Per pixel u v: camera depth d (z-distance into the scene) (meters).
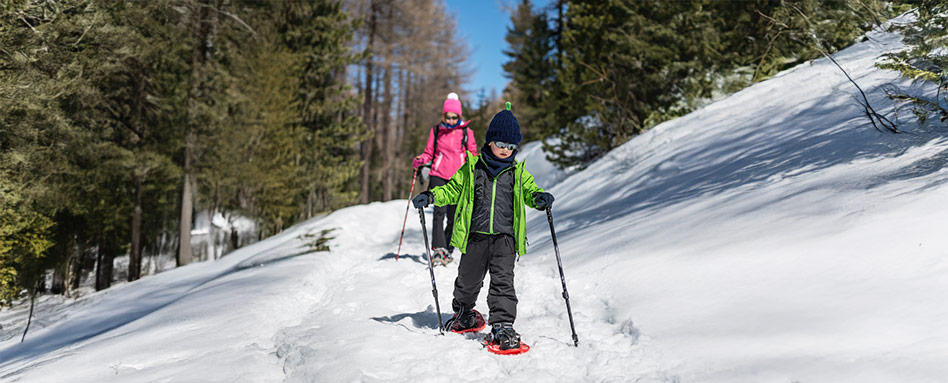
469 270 3.53
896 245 2.99
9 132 9.62
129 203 17.58
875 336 2.37
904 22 5.54
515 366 2.98
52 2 9.62
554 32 23.47
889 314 2.49
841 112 6.63
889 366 2.16
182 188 18.80
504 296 3.37
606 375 2.69
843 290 2.78
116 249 19.34
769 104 9.03
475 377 2.89
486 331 3.69
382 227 11.36
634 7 12.94
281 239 11.75
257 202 20.47
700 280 3.39
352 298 4.93
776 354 2.43
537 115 25.72
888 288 2.69
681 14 12.38
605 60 13.91
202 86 18.05
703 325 2.88
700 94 12.15
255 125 19.30
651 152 9.84
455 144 6.29
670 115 12.18
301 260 7.78
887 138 4.93
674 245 4.16
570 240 5.80
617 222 5.93
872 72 7.60
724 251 3.67
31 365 4.19
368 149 33.16
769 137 7.14
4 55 9.00
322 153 22.80
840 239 3.25
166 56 15.62
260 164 19.44
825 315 2.62
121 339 4.40
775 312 2.78
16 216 10.17
